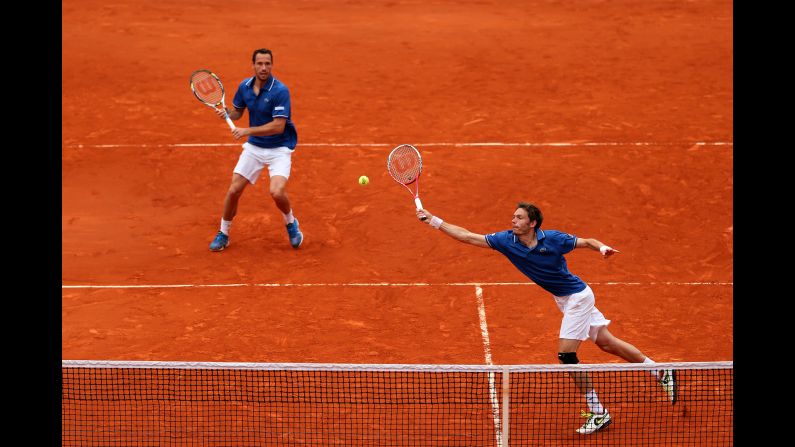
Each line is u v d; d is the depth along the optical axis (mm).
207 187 57688
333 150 62344
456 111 68812
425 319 42125
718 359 38188
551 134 64438
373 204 55094
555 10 94750
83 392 35500
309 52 82812
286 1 98312
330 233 51812
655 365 30641
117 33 87750
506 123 66500
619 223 52375
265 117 47656
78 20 91375
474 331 40906
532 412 34094
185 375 36844
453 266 47656
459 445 31922
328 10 95438
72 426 33188
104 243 50844
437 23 90875
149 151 62469
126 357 38781
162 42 85375
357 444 32000
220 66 79188
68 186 57688
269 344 39906
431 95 72250
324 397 35031
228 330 41250
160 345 39875
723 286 45219
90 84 74875
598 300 43812
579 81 74750
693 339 40031
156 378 36688
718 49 82375
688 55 80812
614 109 68688
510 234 34188
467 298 44125
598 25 89625
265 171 59750
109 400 34969
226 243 50125
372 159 61000
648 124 65812
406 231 51719
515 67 78250
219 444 32125
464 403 34500
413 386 35688
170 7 96000
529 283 45656
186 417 33844
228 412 34094
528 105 69812
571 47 83250
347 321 41969
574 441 32375
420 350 39188
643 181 57375
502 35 86938
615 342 34750
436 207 54500
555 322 41656
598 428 32781
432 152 61875
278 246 50469
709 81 74562
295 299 44250
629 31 87688
